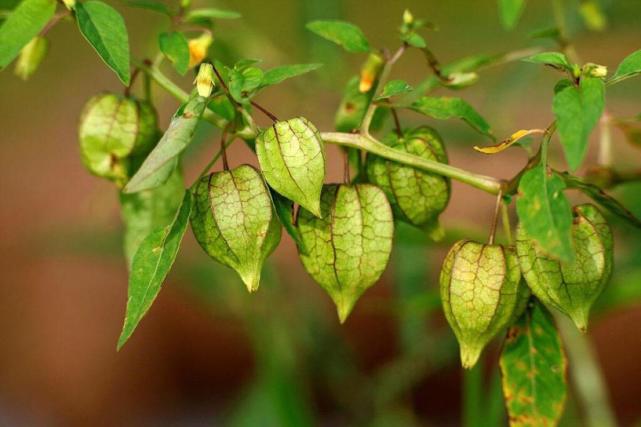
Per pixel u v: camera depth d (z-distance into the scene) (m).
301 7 0.64
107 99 0.52
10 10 0.54
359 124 0.51
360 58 0.79
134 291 0.46
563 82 0.46
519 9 0.54
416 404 0.88
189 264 0.66
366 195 0.48
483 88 0.73
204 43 0.53
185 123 0.46
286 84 0.64
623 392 0.82
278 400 0.64
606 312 0.59
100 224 0.68
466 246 0.48
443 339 0.64
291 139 0.47
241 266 0.47
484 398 0.68
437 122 0.62
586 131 0.45
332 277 0.48
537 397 0.50
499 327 0.48
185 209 0.47
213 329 0.92
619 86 0.64
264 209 0.47
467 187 0.74
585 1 0.60
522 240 0.48
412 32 0.51
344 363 0.67
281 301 0.65
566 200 0.45
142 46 0.83
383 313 0.78
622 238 0.59
